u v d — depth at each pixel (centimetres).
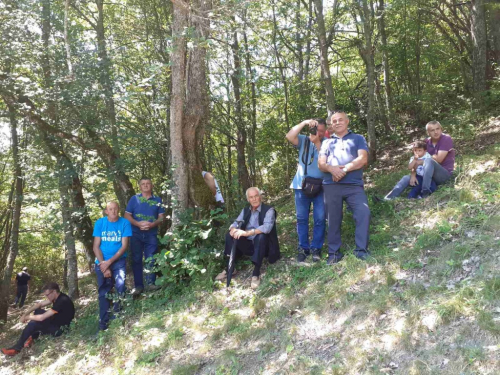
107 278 585
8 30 758
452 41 1255
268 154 1173
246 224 531
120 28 1059
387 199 596
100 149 902
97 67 820
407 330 338
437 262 409
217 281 543
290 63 1201
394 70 1227
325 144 487
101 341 523
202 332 461
